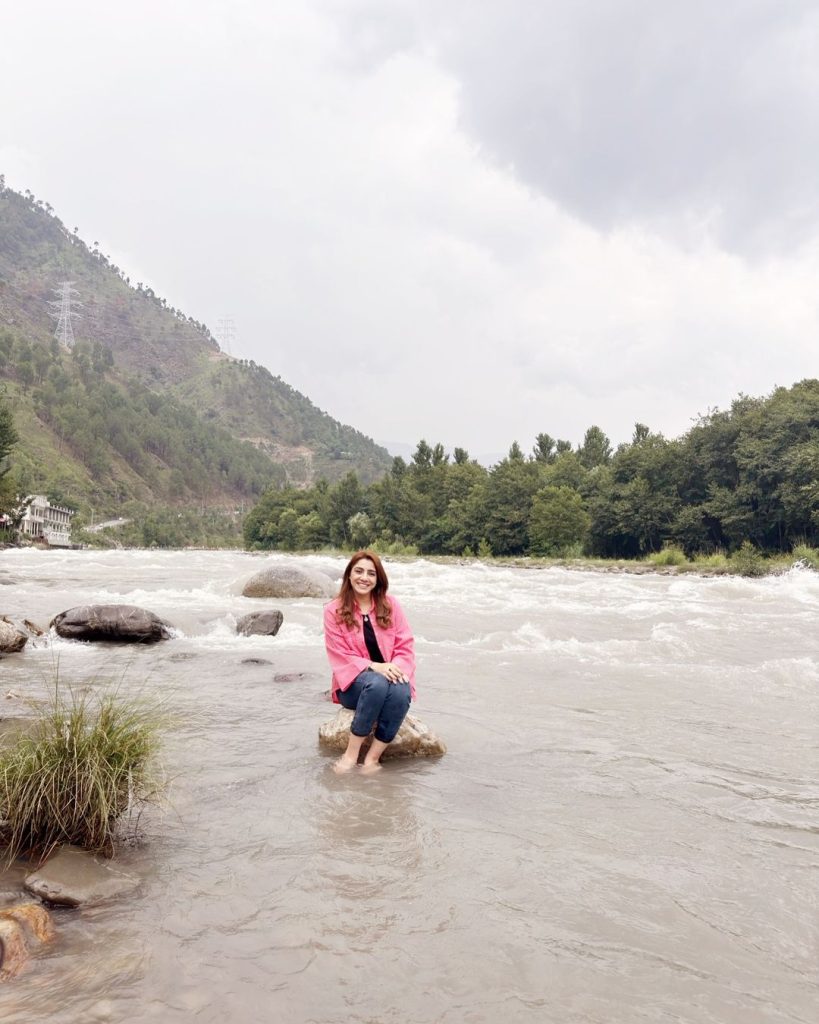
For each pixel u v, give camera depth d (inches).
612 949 92.3
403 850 121.3
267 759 169.2
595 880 111.9
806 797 151.6
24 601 486.9
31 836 120.9
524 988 83.4
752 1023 77.9
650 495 2236.7
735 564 1264.8
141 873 111.3
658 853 122.7
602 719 212.7
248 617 377.4
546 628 406.9
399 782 156.9
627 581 969.5
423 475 3713.1
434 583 764.0
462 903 103.3
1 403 2349.9
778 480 1898.4
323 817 135.5
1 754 132.6
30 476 6929.1
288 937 93.3
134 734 137.5
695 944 94.1
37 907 96.0
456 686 255.4
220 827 129.7
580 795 150.8
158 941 91.9
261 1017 77.0
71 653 307.1
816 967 89.7
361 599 189.0
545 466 3432.6
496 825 133.4
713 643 368.5
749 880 113.2
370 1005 79.6
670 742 190.2
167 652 314.0
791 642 378.9
